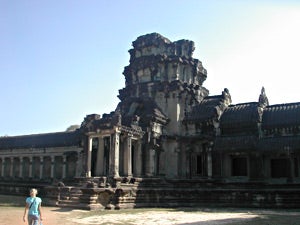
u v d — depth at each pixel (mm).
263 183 43031
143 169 48188
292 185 41812
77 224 24625
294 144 43844
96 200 36125
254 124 48000
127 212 33781
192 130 52250
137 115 51281
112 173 42094
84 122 52938
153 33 57156
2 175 75625
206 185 45062
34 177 71125
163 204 41781
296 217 29219
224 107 53219
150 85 54312
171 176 50906
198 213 33312
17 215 28672
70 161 66875
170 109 53094
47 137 72250
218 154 48750
